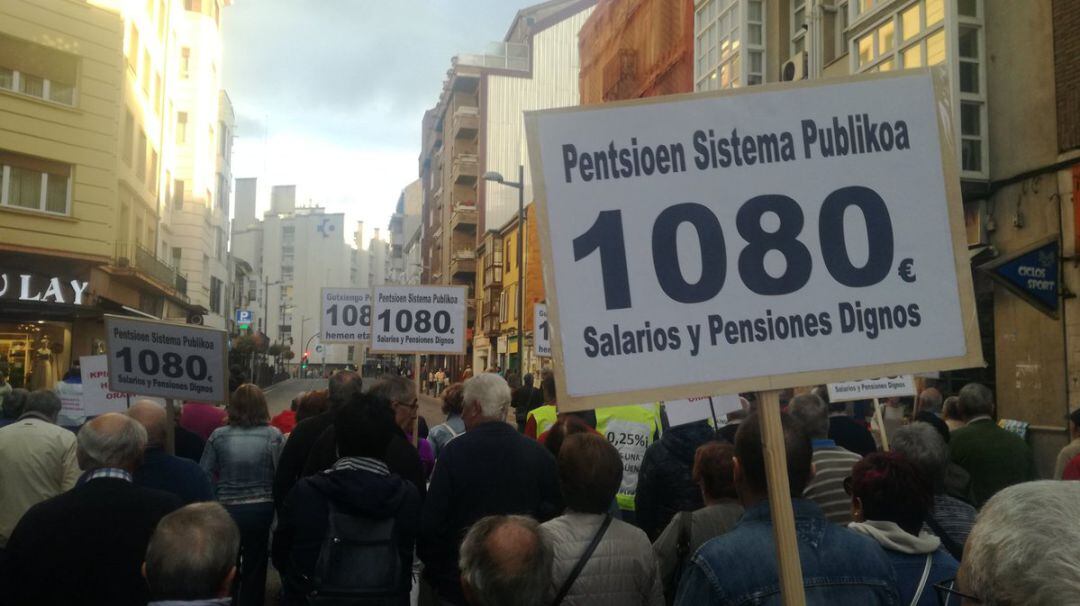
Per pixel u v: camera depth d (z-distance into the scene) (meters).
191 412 8.10
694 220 2.82
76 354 26.14
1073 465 5.20
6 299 22.44
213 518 2.85
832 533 2.67
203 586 2.74
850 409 8.15
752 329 2.78
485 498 4.34
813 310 2.80
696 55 25.77
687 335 2.77
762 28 22.14
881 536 3.03
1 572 3.33
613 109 2.85
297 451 5.70
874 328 2.81
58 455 5.78
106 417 3.58
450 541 4.36
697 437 4.96
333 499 4.06
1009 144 13.41
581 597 3.28
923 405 8.33
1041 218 12.78
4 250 23.06
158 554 2.74
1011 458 5.95
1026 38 13.09
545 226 2.80
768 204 2.85
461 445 4.43
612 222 2.81
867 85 2.92
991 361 13.98
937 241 2.88
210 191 48.19
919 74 2.95
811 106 2.91
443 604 4.38
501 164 59.69
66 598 3.29
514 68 61.62
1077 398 12.01
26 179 23.80
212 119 47.78
